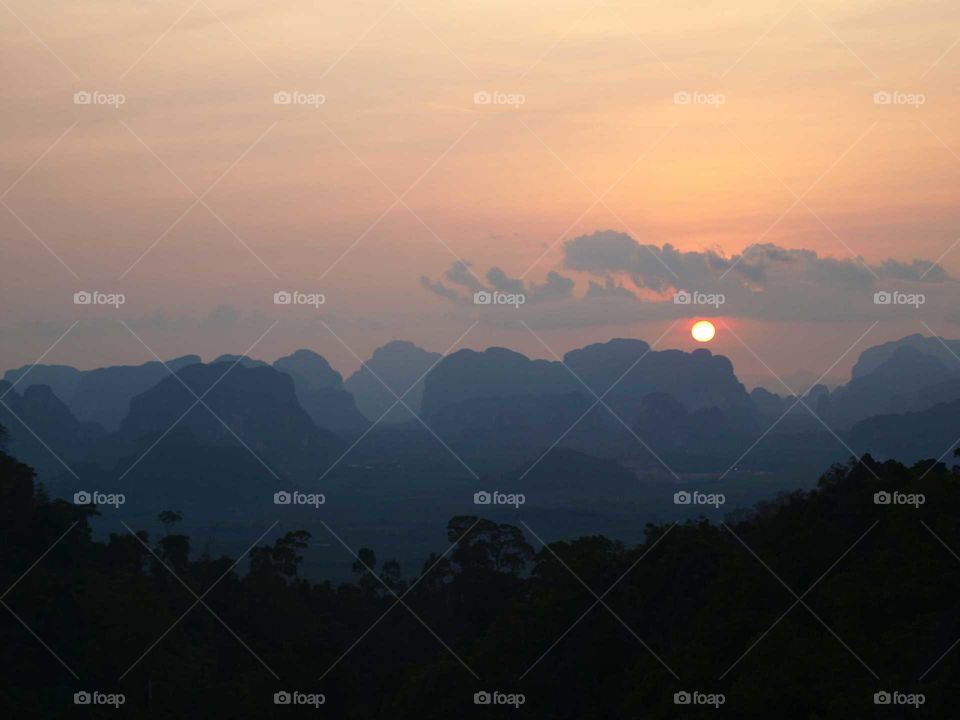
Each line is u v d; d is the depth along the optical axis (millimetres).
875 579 69438
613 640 89875
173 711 100938
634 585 95125
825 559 78438
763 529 93562
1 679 95875
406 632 128000
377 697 111000
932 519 73688
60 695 97438
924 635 60812
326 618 127375
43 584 108250
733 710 66125
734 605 77812
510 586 132875
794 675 63688
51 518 123938
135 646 103750
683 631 83125
